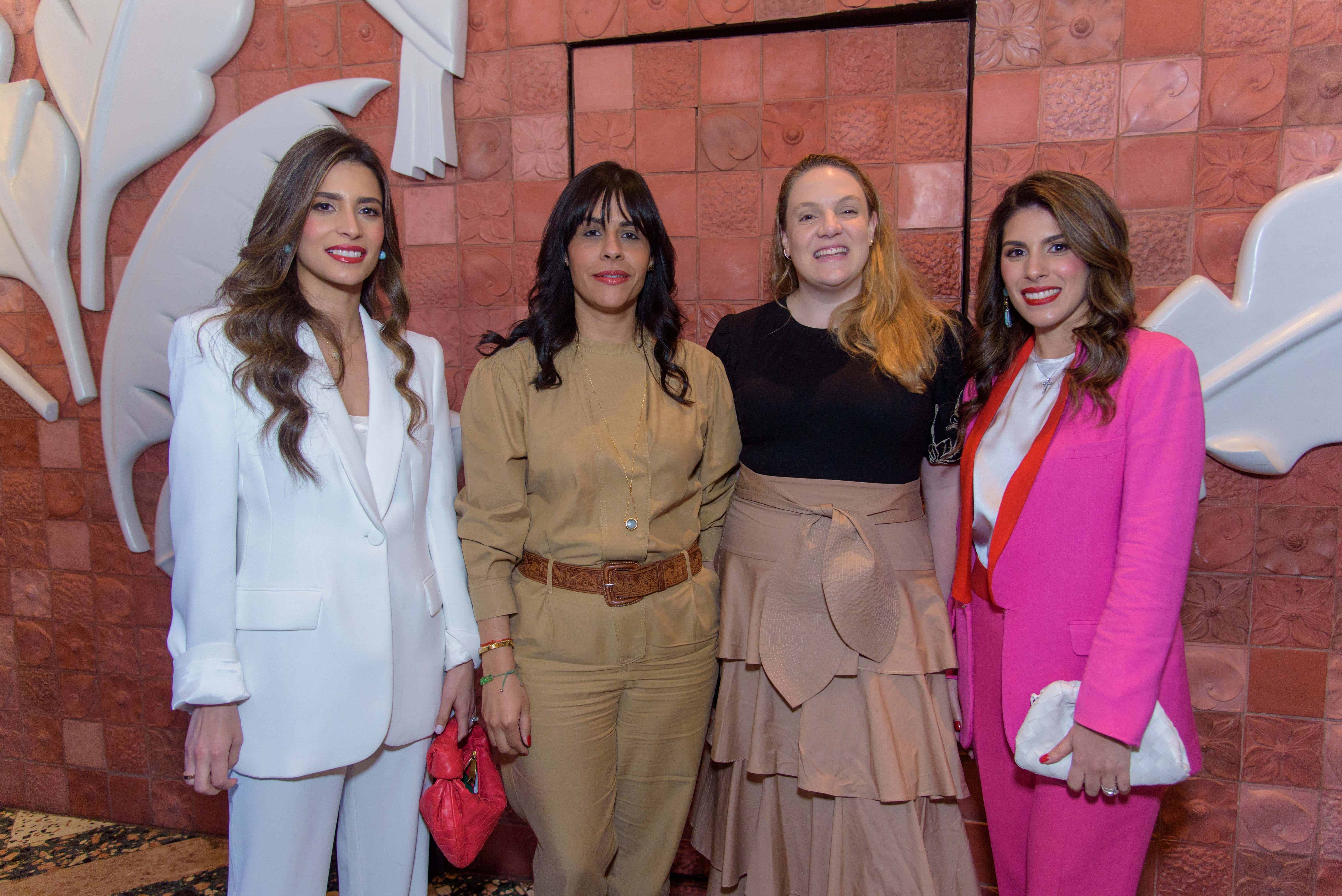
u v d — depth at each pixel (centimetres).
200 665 121
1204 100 167
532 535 153
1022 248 138
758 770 151
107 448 224
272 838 130
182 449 125
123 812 246
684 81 195
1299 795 181
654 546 151
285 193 130
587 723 149
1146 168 171
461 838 142
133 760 243
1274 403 170
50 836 239
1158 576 124
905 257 179
